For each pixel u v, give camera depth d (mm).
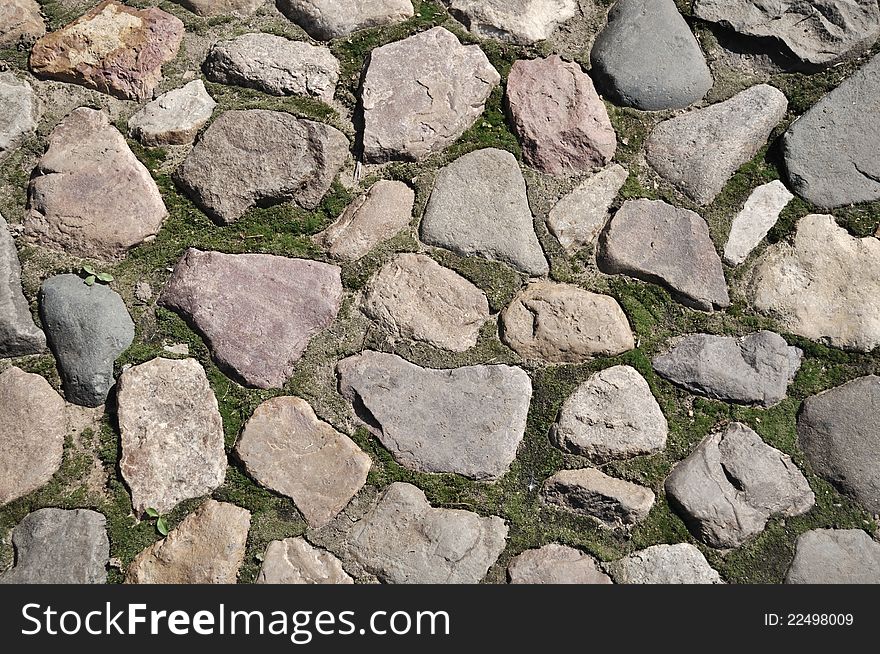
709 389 1751
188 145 1845
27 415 1638
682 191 1885
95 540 1591
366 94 1884
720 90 1971
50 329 1682
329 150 1847
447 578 1628
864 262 1841
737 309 1812
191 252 1755
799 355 1789
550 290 1790
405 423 1696
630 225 1839
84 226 1746
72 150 1807
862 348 1785
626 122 1936
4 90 1856
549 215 1844
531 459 1696
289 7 1976
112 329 1680
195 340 1711
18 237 1744
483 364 1739
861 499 1701
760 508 1685
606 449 1700
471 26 1988
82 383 1655
